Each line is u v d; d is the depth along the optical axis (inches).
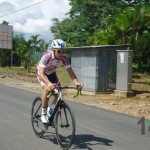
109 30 1252.5
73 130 243.8
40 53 1929.1
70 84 754.2
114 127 350.3
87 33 1809.8
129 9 1305.4
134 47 1317.7
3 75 1185.4
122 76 637.3
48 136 295.6
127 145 276.7
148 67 1455.5
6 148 257.4
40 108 295.3
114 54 682.2
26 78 1099.3
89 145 270.8
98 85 670.5
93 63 672.4
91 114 429.7
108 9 1744.6
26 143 272.8
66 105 251.3
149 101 580.1
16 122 357.1
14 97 575.5
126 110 480.1
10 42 1796.3
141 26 1295.5
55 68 273.9
